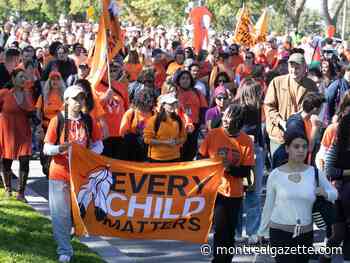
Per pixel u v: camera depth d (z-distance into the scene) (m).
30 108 13.46
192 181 10.09
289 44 31.61
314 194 8.30
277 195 8.38
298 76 12.10
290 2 56.62
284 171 8.41
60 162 9.77
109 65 13.88
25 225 11.48
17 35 34.97
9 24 37.06
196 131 15.59
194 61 19.19
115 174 10.06
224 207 9.98
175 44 26.89
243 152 9.96
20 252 9.97
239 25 28.84
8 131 13.37
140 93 13.42
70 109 9.77
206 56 25.59
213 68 19.78
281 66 18.19
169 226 10.20
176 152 12.41
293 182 8.31
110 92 13.55
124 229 10.17
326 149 10.88
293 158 8.33
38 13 85.69
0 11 82.94
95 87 14.04
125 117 13.45
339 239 9.77
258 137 11.70
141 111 13.46
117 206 10.11
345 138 9.79
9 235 10.73
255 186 11.27
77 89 9.80
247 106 11.51
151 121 12.34
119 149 14.02
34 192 14.52
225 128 9.98
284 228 8.34
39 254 10.02
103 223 10.09
